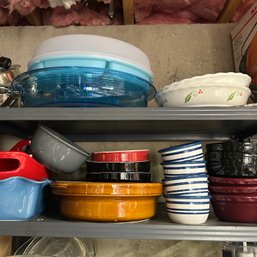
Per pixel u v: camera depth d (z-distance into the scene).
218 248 1.10
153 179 1.16
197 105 0.83
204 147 1.15
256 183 0.79
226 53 1.25
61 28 1.27
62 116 0.80
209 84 0.82
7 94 0.92
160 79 1.23
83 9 1.22
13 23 1.26
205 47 1.25
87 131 1.10
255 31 1.01
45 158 0.86
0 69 0.96
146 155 0.88
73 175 1.14
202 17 1.25
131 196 0.77
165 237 0.76
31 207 0.79
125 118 0.79
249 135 1.07
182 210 0.77
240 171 0.81
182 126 0.99
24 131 1.12
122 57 0.81
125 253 1.12
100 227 0.77
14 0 1.07
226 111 0.79
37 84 0.84
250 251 0.88
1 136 1.17
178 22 1.27
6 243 0.96
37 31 1.27
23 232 0.77
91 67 0.79
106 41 0.81
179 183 0.79
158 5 1.17
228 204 0.82
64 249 1.01
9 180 0.77
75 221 0.79
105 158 0.86
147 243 1.12
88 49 0.79
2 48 1.26
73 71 0.80
